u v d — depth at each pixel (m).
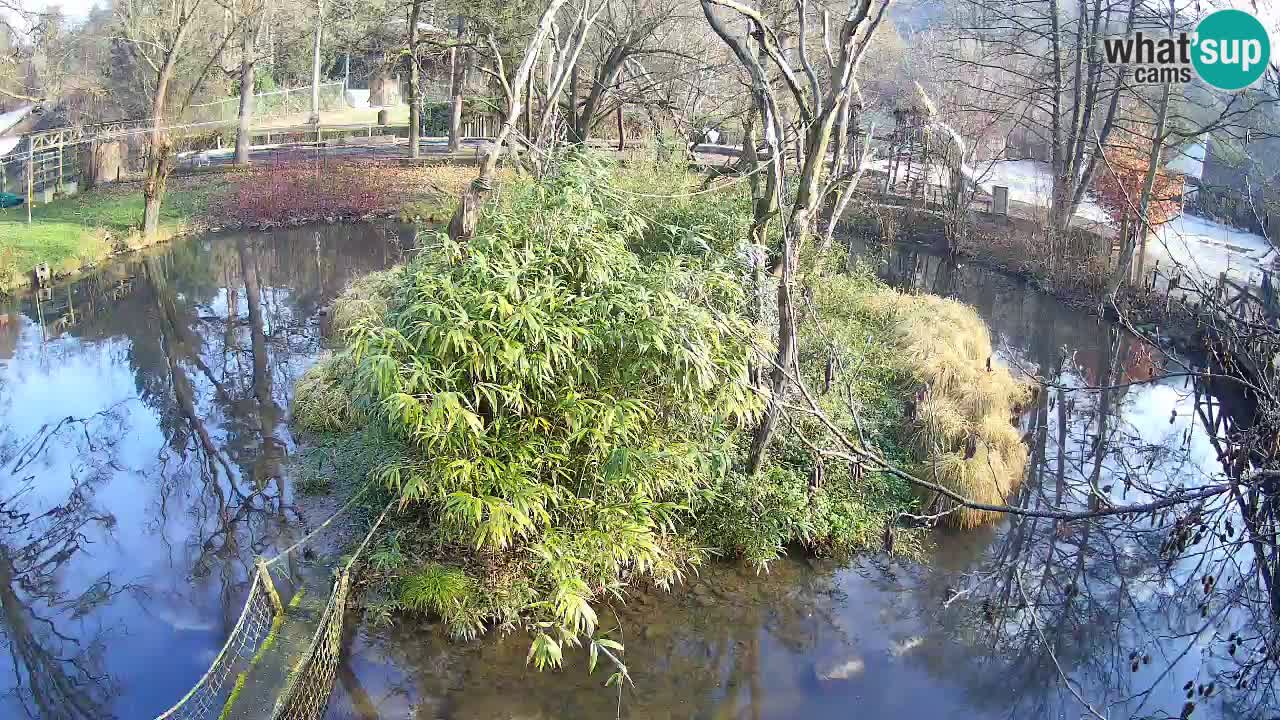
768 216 9.66
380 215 24.78
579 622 7.38
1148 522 8.91
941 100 26.64
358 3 29.47
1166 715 6.74
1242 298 9.12
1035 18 22.44
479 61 29.47
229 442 11.15
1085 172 19.14
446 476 6.85
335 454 10.36
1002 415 11.25
